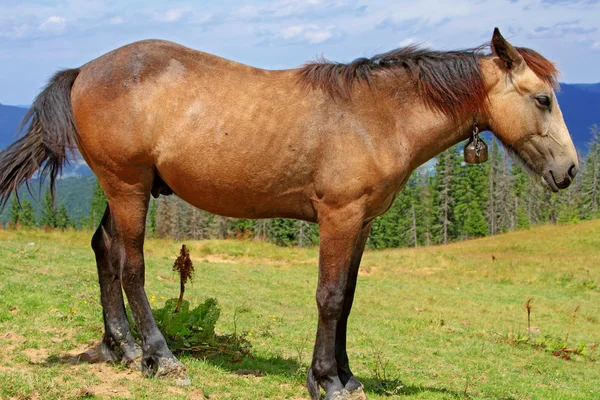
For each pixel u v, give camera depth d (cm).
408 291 1502
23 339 529
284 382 494
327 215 422
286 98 428
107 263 494
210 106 428
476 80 443
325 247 423
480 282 1725
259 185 429
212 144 425
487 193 6806
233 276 1405
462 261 2081
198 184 439
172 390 434
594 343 1077
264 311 974
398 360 738
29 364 464
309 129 419
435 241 6669
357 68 438
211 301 582
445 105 443
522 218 6781
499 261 2142
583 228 3366
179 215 6644
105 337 493
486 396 579
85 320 611
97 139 443
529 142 450
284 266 1742
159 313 553
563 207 7269
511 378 723
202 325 566
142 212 457
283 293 1248
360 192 417
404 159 434
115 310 494
